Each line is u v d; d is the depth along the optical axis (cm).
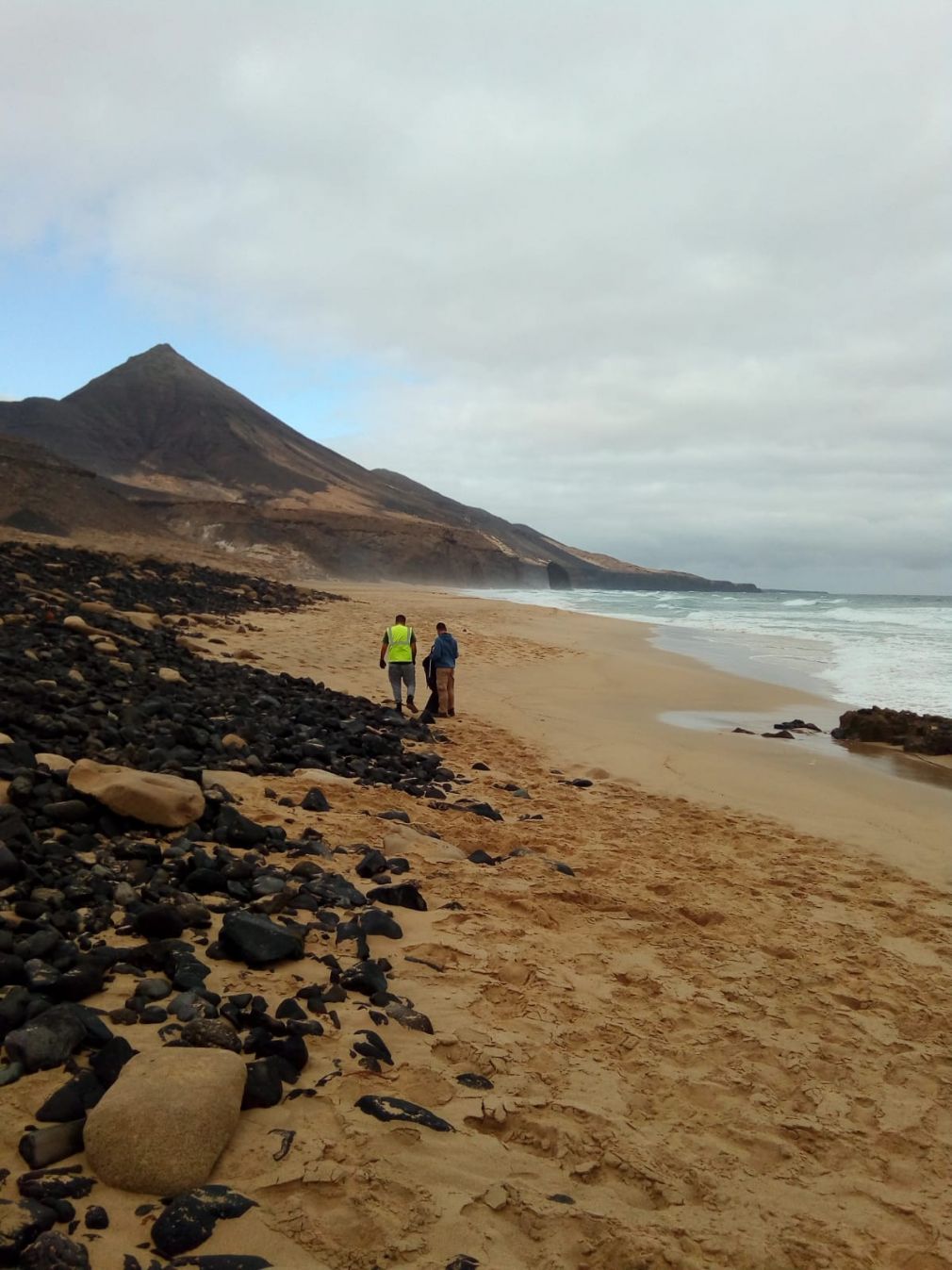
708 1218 275
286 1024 339
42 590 1950
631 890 604
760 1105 350
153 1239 219
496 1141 295
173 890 455
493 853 672
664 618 4884
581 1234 254
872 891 652
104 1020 318
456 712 1405
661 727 1379
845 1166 318
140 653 1335
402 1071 326
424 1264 228
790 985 471
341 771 852
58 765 601
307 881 521
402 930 473
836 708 1645
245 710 1029
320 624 2595
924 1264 268
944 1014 452
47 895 415
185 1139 246
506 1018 390
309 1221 236
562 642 2766
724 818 852
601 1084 346
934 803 963
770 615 5406
